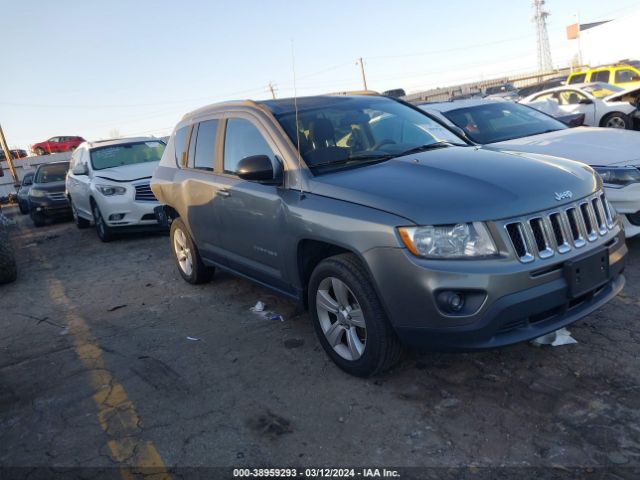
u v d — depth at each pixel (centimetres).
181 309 520
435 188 312
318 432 297
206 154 492
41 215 1299
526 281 285
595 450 259
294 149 379
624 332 367
